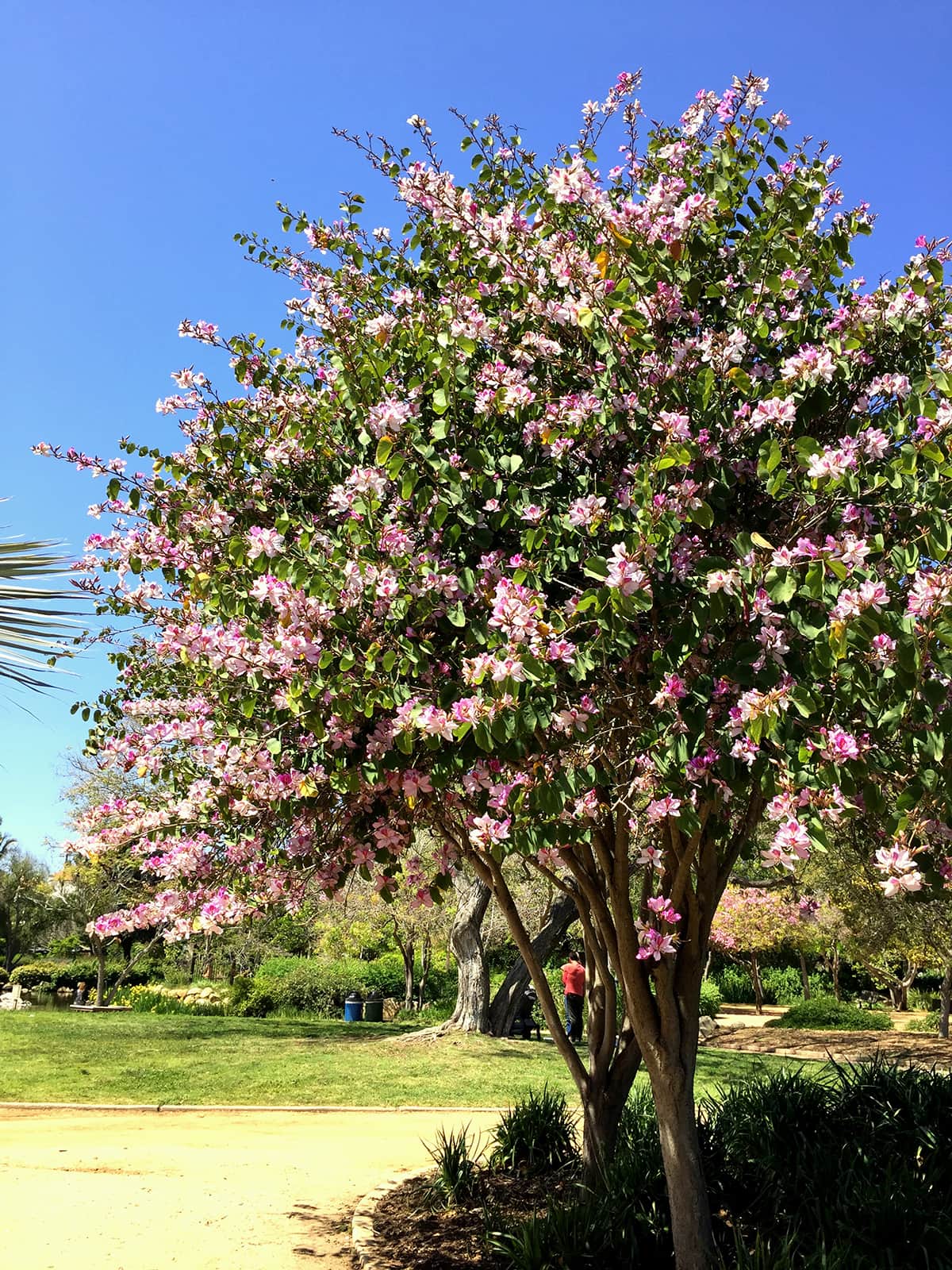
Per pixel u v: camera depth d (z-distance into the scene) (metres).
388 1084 11.70
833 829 4.35
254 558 3.77
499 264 4.35
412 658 3.69
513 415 4.00
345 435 4.64
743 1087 6.75
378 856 4.36
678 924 4.82
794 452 3.79
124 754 5.21
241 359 5.05
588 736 3.65
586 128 4.91
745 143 4.27
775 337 4.11
